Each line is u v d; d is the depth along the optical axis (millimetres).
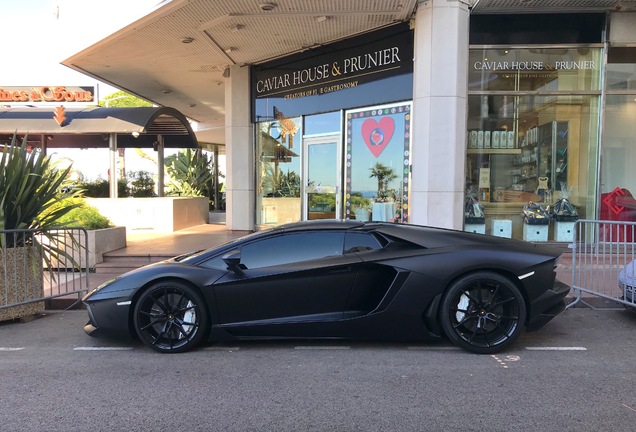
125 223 13367
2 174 6074
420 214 9094
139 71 13188
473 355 4664
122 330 4867
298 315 4758
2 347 5164
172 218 13445
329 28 9875
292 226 5066
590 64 9430
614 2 8758
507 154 9594
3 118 14008
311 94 11438
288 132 12078
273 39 10586
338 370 4305
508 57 9430
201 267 4891
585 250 6730
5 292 5973
